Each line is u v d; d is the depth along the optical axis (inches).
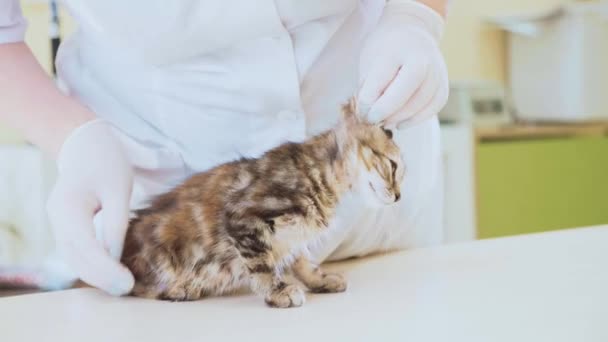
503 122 121.9
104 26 44.2
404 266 43.9
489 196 114.7
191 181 40.1
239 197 36.8
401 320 30.4
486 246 48.8
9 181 94.4
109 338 29.6
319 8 45.3
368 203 40.1
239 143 47.7
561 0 142.7
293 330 29.7
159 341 28.9
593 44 124.3
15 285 48.8
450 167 106.9
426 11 46.3
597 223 124.5
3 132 100.0
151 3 43.4
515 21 130.7
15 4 46.9
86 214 41.1
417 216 52.0
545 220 119.4
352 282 39.6
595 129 124.1
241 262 37.1
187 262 37.8
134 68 47.2
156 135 49.0
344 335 28.5
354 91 46.2
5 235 93.7
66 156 42.6
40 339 29.8
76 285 48.9
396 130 45.8
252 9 43.9
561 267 40.6
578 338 26.8
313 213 37.5
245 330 30.0
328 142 38.4
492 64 137.8
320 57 47.6
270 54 46.0
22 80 45.4
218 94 46.7
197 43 45.2
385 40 42.9
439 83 42.6
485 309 31.7
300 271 38.5
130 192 42.8
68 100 45.5
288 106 46.7
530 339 26.8
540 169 118.3
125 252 39.6
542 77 130.6
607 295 33.5
